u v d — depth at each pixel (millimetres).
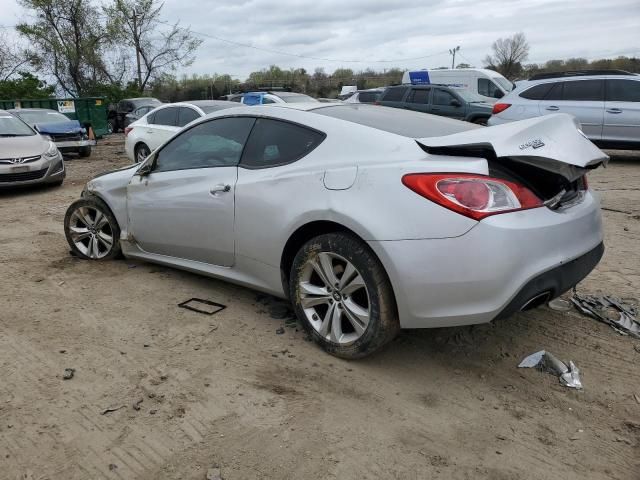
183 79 50062
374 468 2408
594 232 3225
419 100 16250
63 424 2715
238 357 3348
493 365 3246
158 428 2682
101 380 3104
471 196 2742
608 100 10922
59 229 6754
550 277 2859
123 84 39625
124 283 4598
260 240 3582
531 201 2863
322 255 3217
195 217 4047
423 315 2883
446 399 2918
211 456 2486
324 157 3336
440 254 2773
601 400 2895
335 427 2688
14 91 31938
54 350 3455
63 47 36250
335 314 3252
